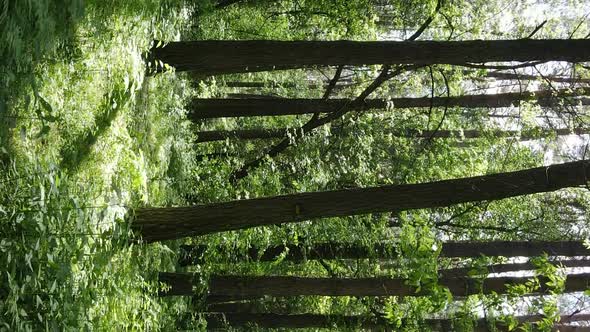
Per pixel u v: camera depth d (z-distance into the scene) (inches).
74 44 239.5
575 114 426.3
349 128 541.3
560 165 242.1
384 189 241.8
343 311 527.5
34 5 186.2
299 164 524.4
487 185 240.2
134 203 293.4
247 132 572.1
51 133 229.8
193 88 515.8
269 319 555.5
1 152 191.8
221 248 451.8
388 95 537.0
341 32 526.6
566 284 375.9
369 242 461.1
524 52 268.1
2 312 169.5
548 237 564.1
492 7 525.0
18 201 185.6
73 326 194.2
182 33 459.5
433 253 266.4
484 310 365.7
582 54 267.9
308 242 458.0
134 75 263.9
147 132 354.9
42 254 183.2
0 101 190.7
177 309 421.1
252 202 243.3
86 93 256.4
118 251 231.3
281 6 614.9
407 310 445.1
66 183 207.6
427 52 268.4
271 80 709.9
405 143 558.6
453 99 510.9
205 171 487.5
